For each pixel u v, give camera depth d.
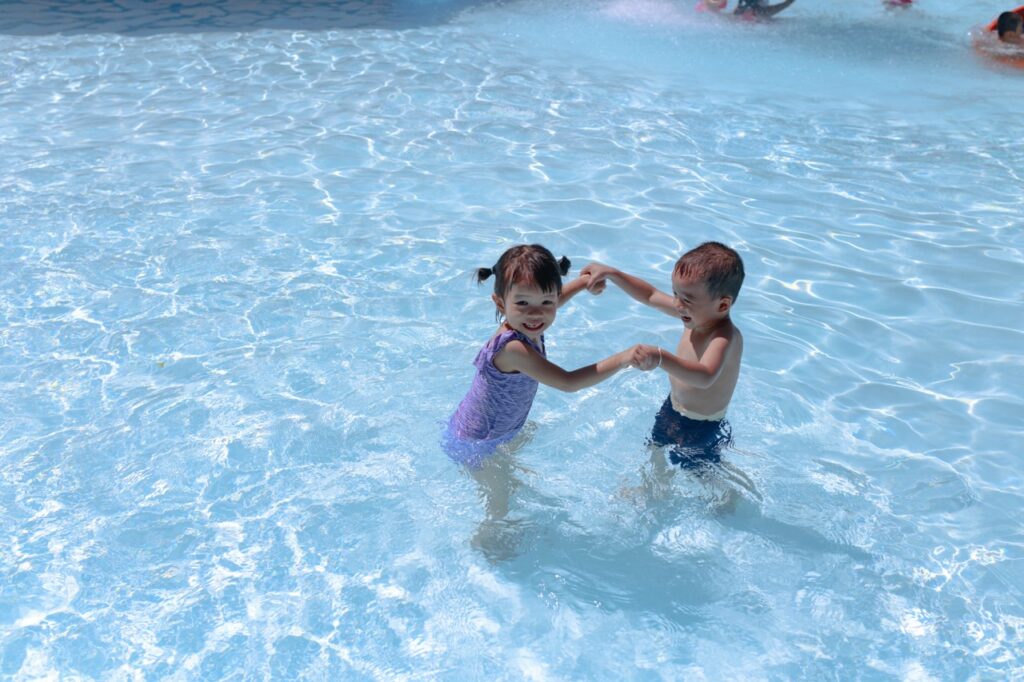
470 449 3.82
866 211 6.61
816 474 4.02
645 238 6.14
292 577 3.47
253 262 5.74
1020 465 4.10
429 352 4.83
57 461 4.02
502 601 3.39
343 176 7.04
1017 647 3.19
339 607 3.35
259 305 5.27
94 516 3.73
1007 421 4.40
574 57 10.32
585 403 4.43
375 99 8.77
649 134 8.02
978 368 4.84
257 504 3.81
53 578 3.42
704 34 11.41
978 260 5.95
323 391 4.51
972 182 7.12
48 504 3.78
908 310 5.38
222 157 7.37
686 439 3.87
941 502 3.86
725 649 3.21
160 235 6.05
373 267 5.70
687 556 3.58
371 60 9.98
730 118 8.48
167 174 7.03
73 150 7.45
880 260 5.94
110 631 3.22
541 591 3.43
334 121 8.20
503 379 3.64
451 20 11.80
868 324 5.22
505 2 12.84
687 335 3.82
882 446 4.21
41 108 8.41
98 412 4.34
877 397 4.57
